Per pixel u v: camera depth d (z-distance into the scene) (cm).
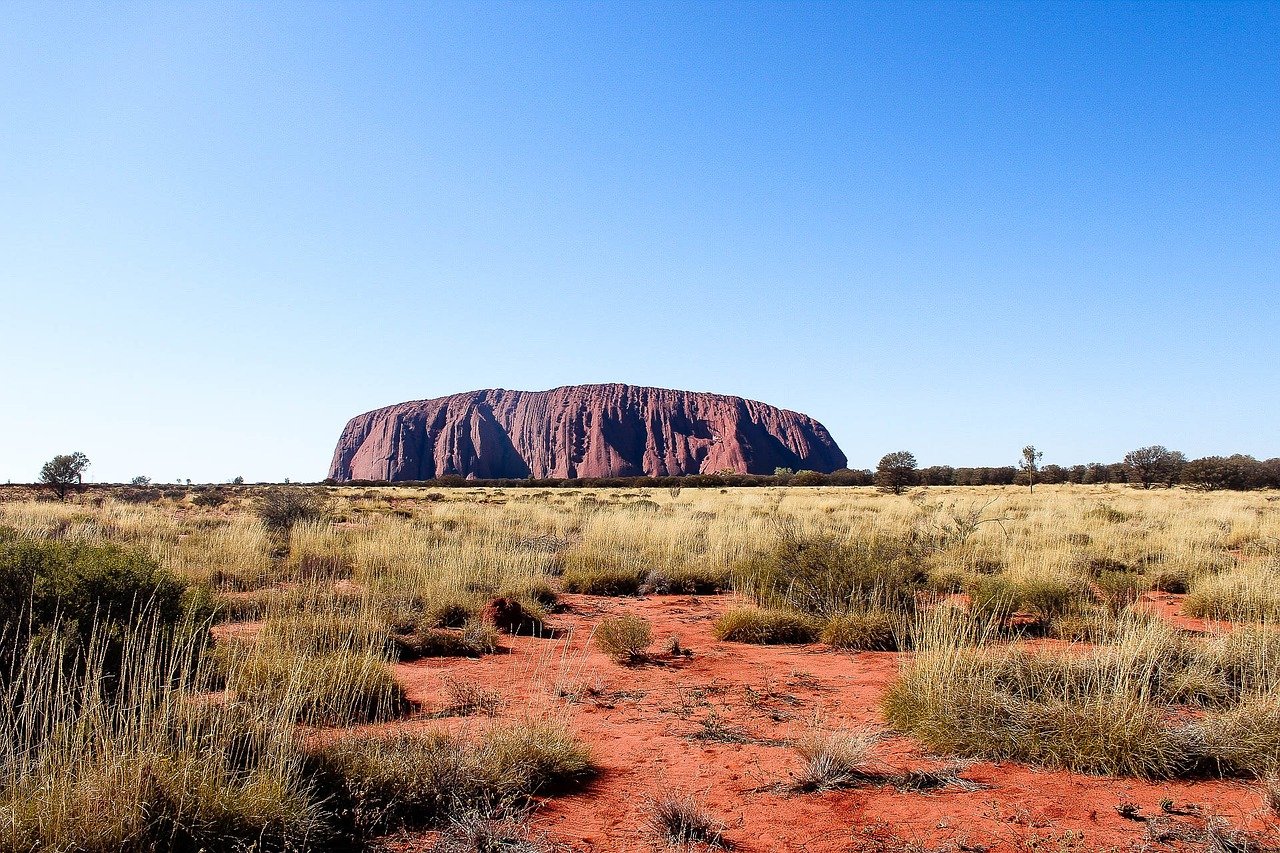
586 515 3014
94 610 632
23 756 436
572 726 649
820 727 582
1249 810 455
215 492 5294
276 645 738
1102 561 1570
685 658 926
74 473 4753
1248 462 6397
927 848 414
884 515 2933
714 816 466
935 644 681
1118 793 487
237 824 405
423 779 479
